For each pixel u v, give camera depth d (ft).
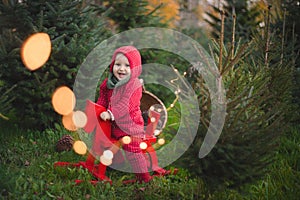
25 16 18.24
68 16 18.76
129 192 13.87
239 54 12.51
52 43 17.69
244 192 12.64
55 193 13.52
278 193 13.56
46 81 18.29
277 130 12.34
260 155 11.87
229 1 31.50
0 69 17.69
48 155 16.40
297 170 15.60
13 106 18.28
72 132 18.53
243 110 11.87
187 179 15.06
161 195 13.70
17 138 17.92
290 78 17.92
